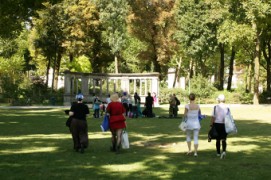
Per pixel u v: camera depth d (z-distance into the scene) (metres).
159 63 56.47
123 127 12.70
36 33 59.94
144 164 10.44
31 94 50.75
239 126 22.64
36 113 32.75
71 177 8.66
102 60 63.12
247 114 33.16
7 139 15.81
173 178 8.65
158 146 14.28
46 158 11.30
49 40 58.25
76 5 56.97
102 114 30.19
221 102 11.62
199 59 60.94
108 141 15.67
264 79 71.44
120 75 51.16
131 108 29.50
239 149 13.46
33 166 9.97
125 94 28.25
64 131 19.30
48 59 60.81
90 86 57.28
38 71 80.69
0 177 8.56
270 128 21.44
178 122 25.30
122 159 11.23
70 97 48.78
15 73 59.22
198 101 50.59
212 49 56.72
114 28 59.06
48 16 56.66
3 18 26.20
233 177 8.79
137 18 54.31
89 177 8.68
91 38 61.00
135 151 13.01
